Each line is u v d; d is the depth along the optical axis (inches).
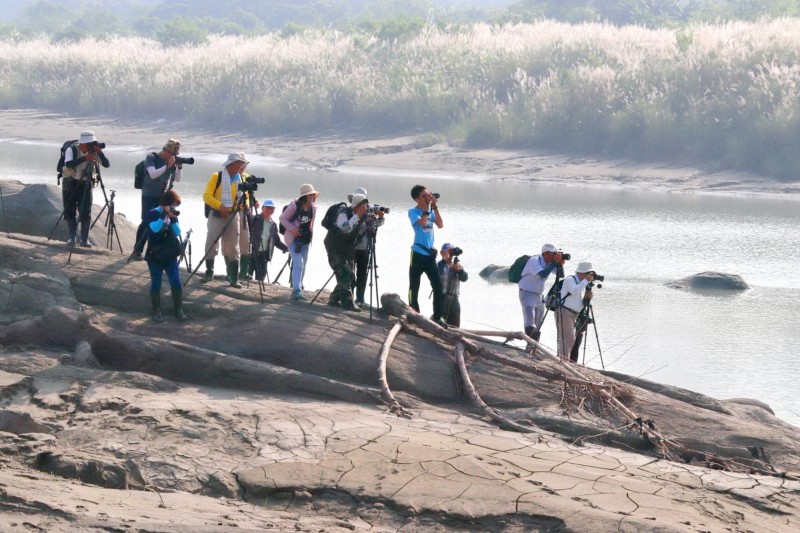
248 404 997.2
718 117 4399.6
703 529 751.1
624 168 4345.5
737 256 2628.0
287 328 1171.3
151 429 911.7
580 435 1043.3
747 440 1055.6
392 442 909.2
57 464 776.3
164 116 6402.6
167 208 1177.4
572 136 4707.2
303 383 1086.4
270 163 4862.2
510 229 3004.4
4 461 772.6
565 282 1334.9
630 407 1117.1
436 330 1198.3
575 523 745.6
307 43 6870.1
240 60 6387.8
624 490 826.8
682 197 3786.9
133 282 1264.8
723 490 860.6
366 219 1237.1
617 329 1860.2
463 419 1047.0
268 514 754.2
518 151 4763.8
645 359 1652.3
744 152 4178.2
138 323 1187.9
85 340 1128.8
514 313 1945.1
